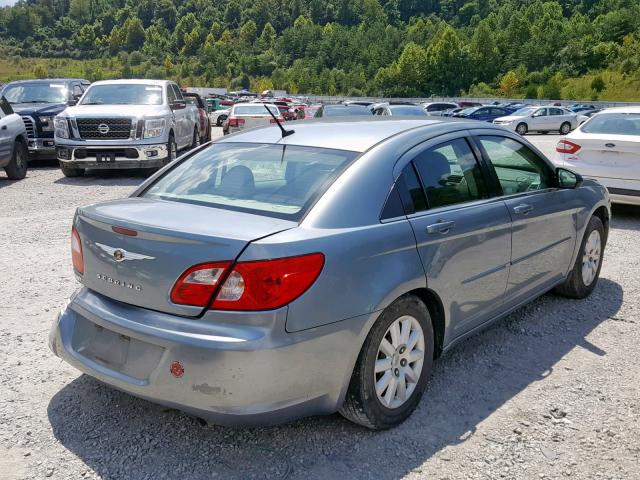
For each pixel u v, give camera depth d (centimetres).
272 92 8938
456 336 387
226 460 312
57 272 614
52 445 322
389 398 334
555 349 454
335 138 379
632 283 615
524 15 16812
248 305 280
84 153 1228
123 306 314
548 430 343
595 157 898
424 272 343
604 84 10281
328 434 336
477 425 348
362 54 16988
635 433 341
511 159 453
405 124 405
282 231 297
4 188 1148
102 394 376
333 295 297
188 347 282
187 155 416
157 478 297
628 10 13400
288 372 287
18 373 400
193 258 287
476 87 12506
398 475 301
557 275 507
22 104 1524
